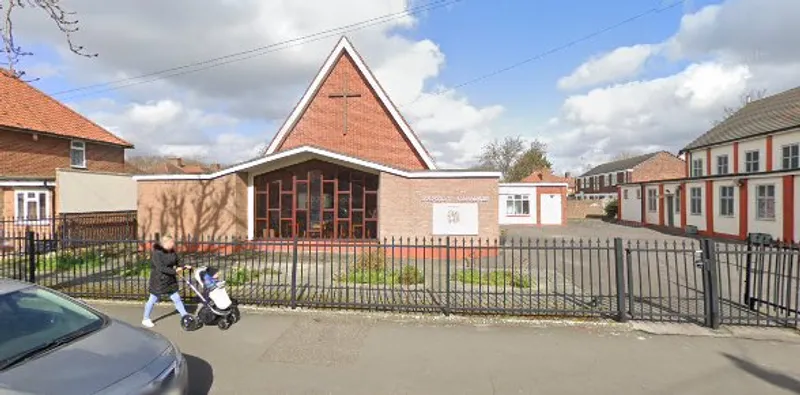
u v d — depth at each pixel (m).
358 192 13.80
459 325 5.77
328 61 16.95
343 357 4.73
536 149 52.84
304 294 7.34
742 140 23.12
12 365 2.86
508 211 30.33
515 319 5.99
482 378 4.25
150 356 3.26
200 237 13.50
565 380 4.21
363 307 6.46
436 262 11.61
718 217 20.59
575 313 6.15
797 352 4.89
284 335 5.39
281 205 14.10
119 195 17.81
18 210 15.59
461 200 12.43
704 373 4.37
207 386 4.06
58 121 20.08
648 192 28.39
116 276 8.83
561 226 29.38
